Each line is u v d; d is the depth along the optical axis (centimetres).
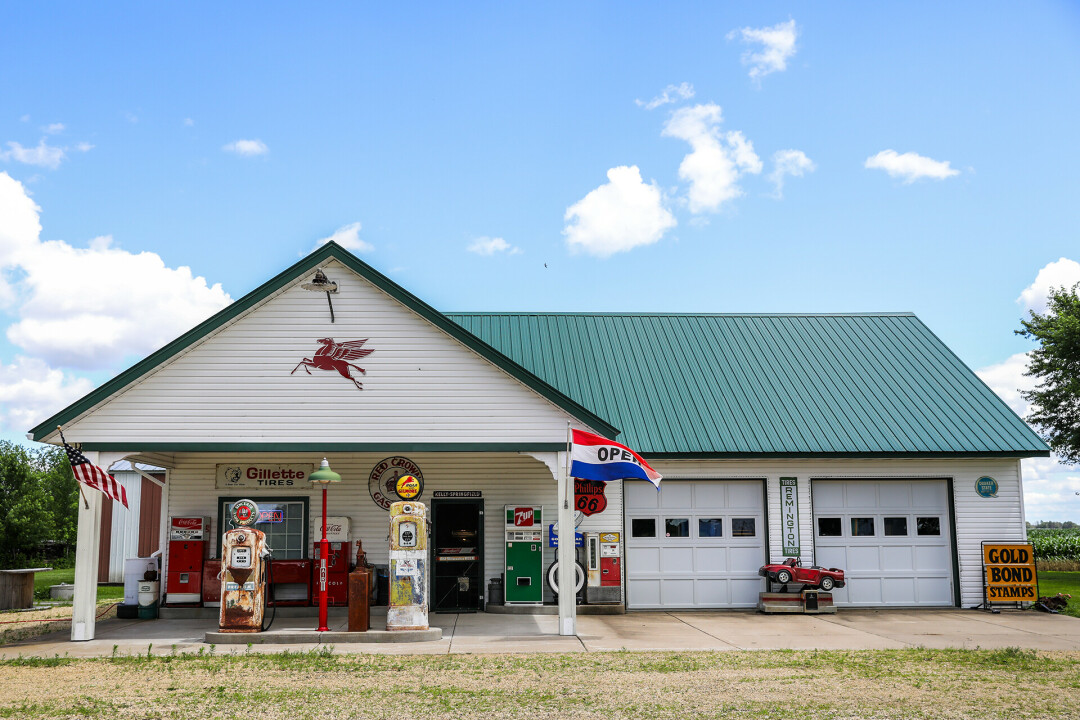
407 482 1407
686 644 1332
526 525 1702
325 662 1160
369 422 1451
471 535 1766
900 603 1819
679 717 856
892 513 1844
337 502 1752
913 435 1842
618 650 1266
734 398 1941
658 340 2161
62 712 884
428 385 1463
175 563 1698
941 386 2003
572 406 1462
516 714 870
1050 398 3011
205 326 1445
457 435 1452
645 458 1791
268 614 1677
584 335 2172
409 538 1393
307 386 1455
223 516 1736
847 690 971
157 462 1680
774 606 1736
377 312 1481
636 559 1805
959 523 1834
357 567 1445
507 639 1376
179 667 1133
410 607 1381
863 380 2019
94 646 1325
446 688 991
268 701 930
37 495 2919
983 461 1853
